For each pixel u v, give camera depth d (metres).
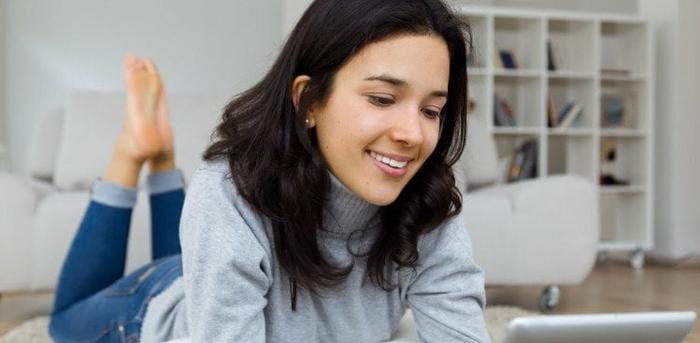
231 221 0.98
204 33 5.49
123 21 5.38
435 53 0.89
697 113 4.73
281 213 0.98
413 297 1.12
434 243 1.10
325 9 0.93
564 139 4.96
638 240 4.68
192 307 0.99
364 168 0.92
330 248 1.05
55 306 1.81
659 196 4.81
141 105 1.96
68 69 5.30
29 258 2.52
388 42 0.88
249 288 0.97
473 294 1.09
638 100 4.77
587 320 0.77
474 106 4.60
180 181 1.99
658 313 0.79
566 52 4.91
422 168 1.05
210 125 3.08
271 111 0.98
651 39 4.69
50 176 3.08
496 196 2.78
